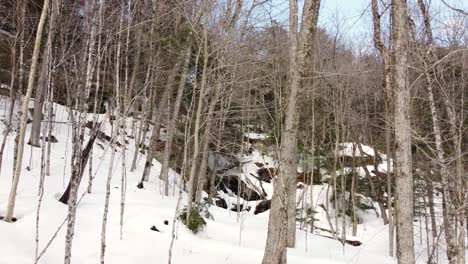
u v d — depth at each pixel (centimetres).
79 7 724
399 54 620
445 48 795
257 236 991
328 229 1525
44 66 1014
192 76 1405
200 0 1014
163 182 1379
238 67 1194
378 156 1873
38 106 1327
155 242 765
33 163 1158
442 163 709
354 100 1625
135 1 803
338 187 1720
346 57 1498
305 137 1510
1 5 1089
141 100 1725
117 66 736
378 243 1400
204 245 805
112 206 920
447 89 815
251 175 1894
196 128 913
